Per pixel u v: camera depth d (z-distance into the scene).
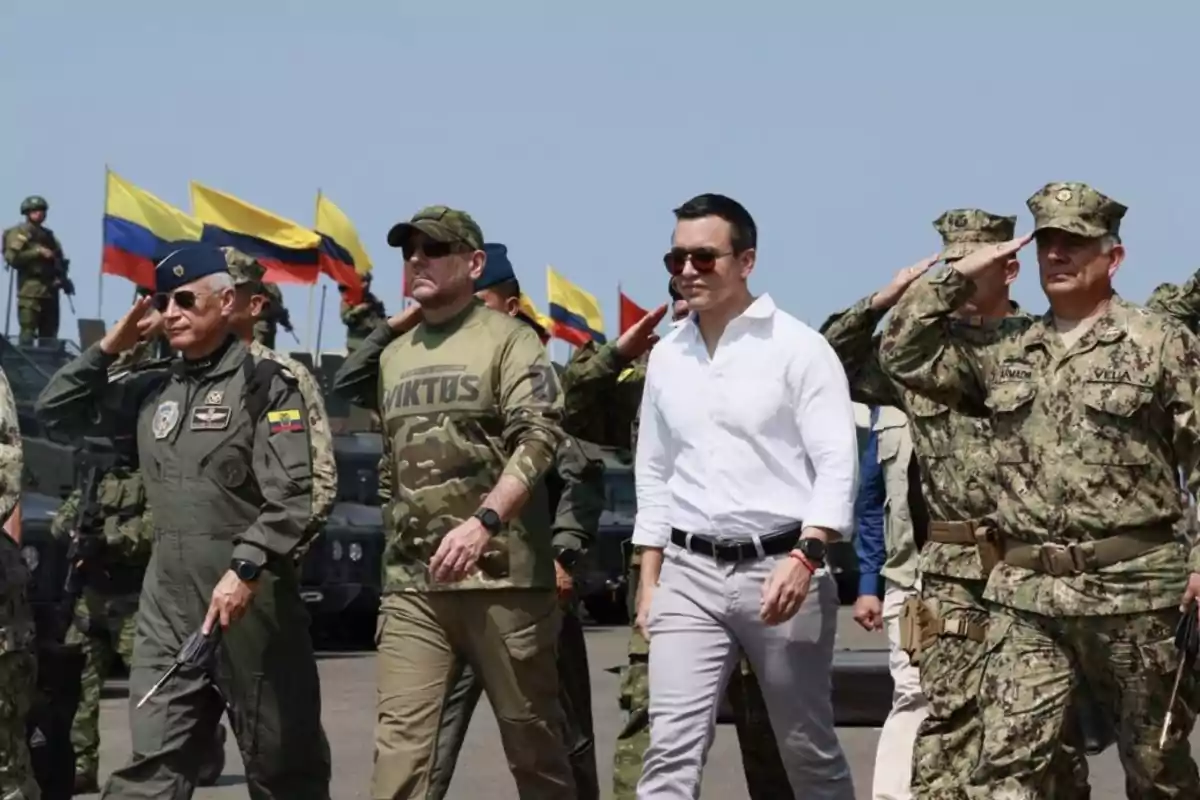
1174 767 8.80
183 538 10.15
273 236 25.56
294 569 10.26
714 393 9.34
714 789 14.23
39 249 33.88
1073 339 8.80
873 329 10.01
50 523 20.44
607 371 10.51
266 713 10.17
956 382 9.03
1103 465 8.65
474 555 9.42
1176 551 8.69
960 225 10.67
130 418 10.61
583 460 11.31
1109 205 8.73
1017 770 8.77
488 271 11.68
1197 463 8.54
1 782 9.63
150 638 10.20
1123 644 8.66
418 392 9.89
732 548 9.29
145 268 24.20
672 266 9.38
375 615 27.69
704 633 9.35
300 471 10.06
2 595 9.59
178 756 10.09
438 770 11.58
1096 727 11.74
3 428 9.44
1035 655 8.77
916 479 11.06
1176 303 11.66
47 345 25.22
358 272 29.28
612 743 16.62
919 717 11.62
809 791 9.44
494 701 9.91
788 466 9.32
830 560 9.41
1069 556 8.67
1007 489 8.83
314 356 29.53
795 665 9.29
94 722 13.55
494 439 9.84
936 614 10.19
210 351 10.33
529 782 10.03
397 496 9.91
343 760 15.49
